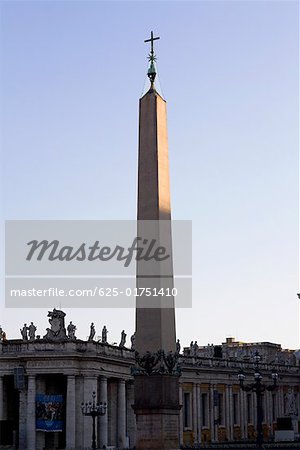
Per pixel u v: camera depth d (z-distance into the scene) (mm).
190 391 102500
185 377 101625
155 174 40938
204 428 104062
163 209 41094
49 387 86312
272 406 121125
